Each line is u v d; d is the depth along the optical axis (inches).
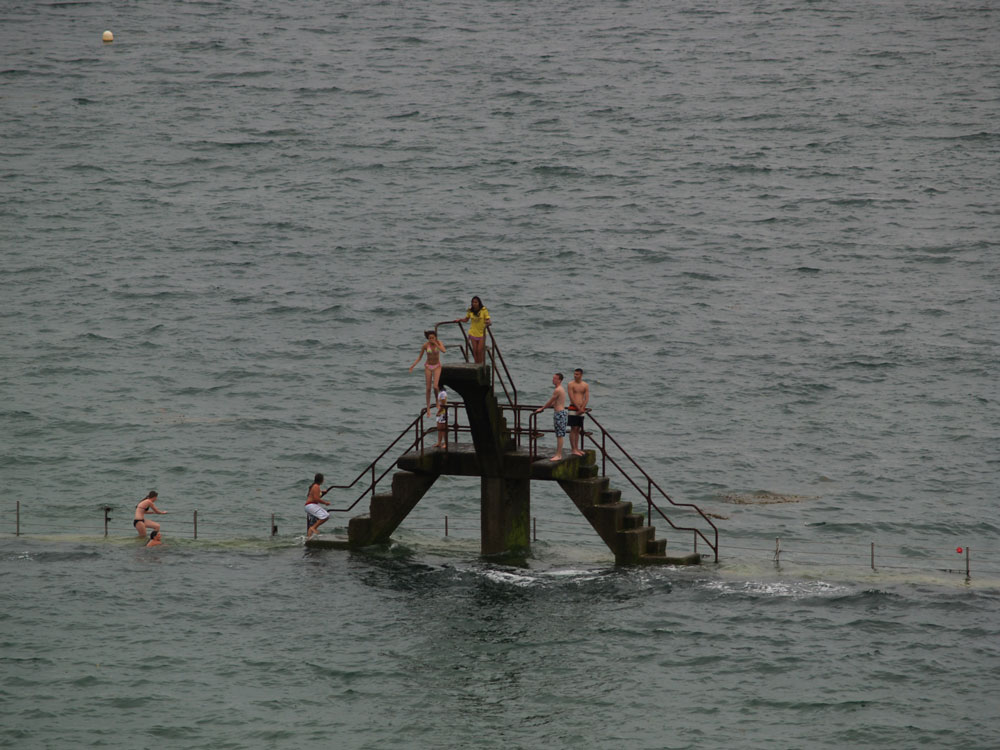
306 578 5664.4
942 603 5388.8
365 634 5073.8
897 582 5654.5
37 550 6008.9
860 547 6491.1
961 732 4301.2
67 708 4446.4
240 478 7490.2
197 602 5369.1
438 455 5821.9
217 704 4507.9
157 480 7426.2
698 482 7549.2
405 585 5575.8
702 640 5009.8
